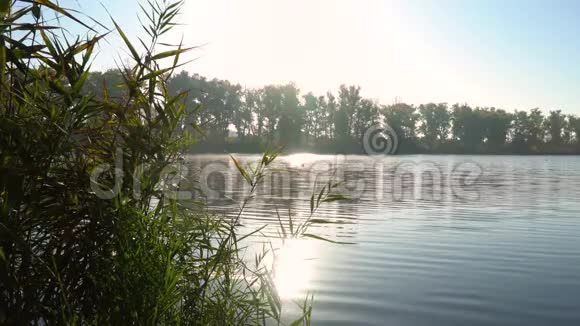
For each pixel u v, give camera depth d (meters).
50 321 2.94
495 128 141.38
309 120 127.25
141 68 3.25
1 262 2.67
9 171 2.76
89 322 3.04
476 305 5.95
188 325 3.30
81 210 3.17
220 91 109.44
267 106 116.19
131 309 2.94
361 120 124.25
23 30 2.90
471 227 12.05
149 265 3.11
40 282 2.96
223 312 3.47
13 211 2.92
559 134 146.75
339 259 8.37
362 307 5.82
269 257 8.05
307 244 9.60
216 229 3.72
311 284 6.77
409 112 131.25
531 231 11.47
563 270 7.73
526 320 5.41
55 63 3.03
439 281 7.07
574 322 5.36
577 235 10.91
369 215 14.17
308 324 4.15
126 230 3.12
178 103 3.56
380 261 8.25
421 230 11.55
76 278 3.12
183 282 3.46
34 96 3.01
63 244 3.16
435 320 5.39
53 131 3.01
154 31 3.33
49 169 3.06
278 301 3.77
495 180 31.81
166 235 3.38
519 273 7.54
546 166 57.47
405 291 6.52
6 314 2.81
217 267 3.68
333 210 15.27
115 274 3.05
